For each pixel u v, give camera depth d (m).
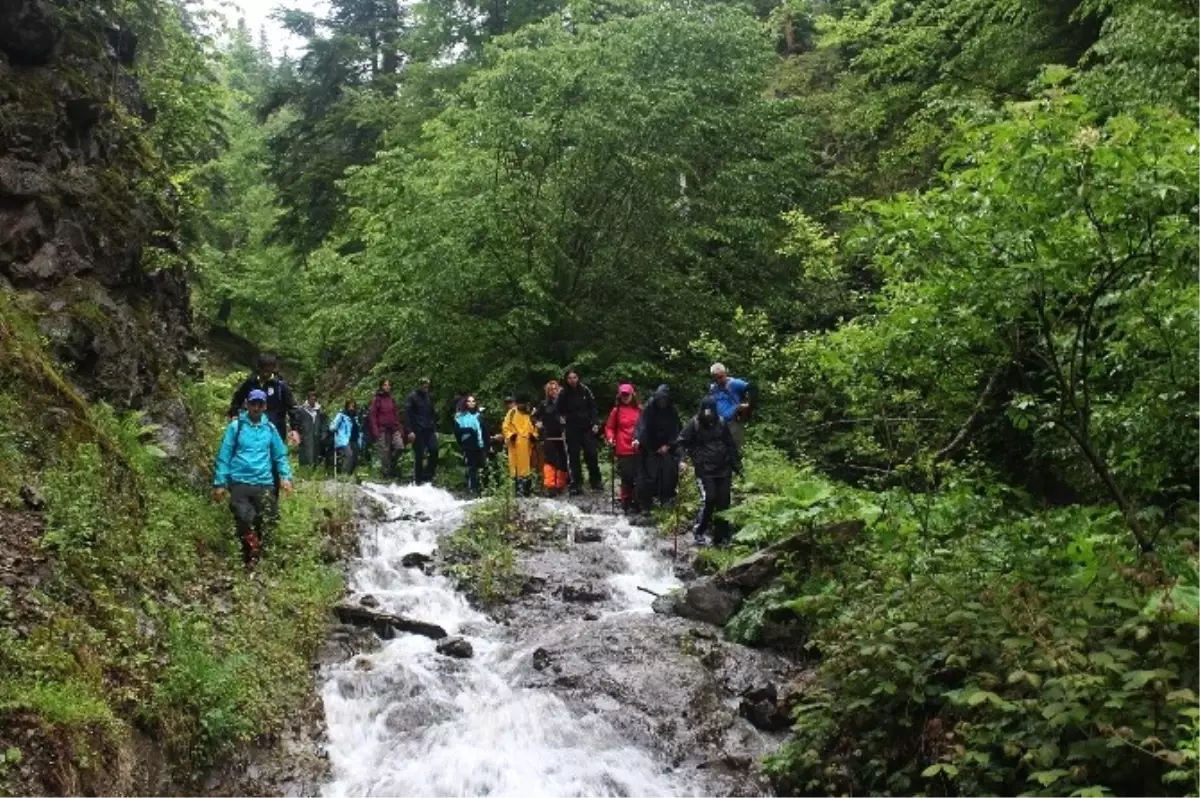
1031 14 14.91
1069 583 5.98
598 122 18.78
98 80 11.64
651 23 20.94
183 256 13.65
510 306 19.80
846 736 6.28
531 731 7.11
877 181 20.94
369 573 10.09
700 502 12.59
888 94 18.09
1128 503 6.45
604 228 20.20
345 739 7.02
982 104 11.55
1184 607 4.82
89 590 6.30
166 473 9.37
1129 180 5.19
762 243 20.50
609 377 19.05
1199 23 9.39
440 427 20.34
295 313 32.44
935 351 6.38
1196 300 5.70
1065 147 5.30
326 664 7.93
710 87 20.23
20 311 8.85
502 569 10.45
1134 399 6.54
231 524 9.31
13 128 9.68
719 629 8.84
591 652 8.27
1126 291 5.92
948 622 6.05
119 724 5.41
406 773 6.53
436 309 19.17
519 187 19.08
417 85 27.17
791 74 26.30
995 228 5.64
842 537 8.77
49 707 4.97
